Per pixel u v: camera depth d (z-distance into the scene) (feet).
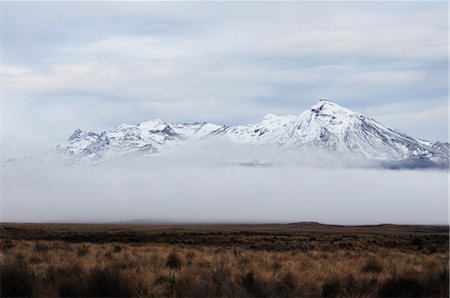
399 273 60.90
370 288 56.13
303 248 133.59
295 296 52.65
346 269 69.72
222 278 56.90
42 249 98.27
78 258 76.79
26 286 49.52
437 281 55.11
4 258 73.26
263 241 167.63
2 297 48.44
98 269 51.70
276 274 62.23
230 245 147.64
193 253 92.79
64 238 174.50
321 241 173.78
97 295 48.52
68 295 48.85
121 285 49.16
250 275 57.21
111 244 131.44
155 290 50.65
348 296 52.70
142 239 172.76
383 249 124.77
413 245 150.92
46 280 54.39
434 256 100.99
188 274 56.95
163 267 69.21
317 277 60.44
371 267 73.10
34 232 210.18
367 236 229.66
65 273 58.44
